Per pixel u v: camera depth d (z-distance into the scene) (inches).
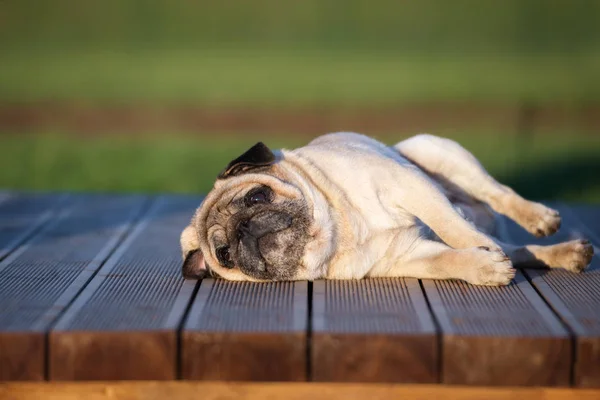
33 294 222.4
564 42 1409.9
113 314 201.8
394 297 216.5
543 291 221.9
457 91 948.6
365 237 236.7
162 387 190.4
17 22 1706.4
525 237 311.1
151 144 706.2
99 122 820.6
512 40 1443.2
